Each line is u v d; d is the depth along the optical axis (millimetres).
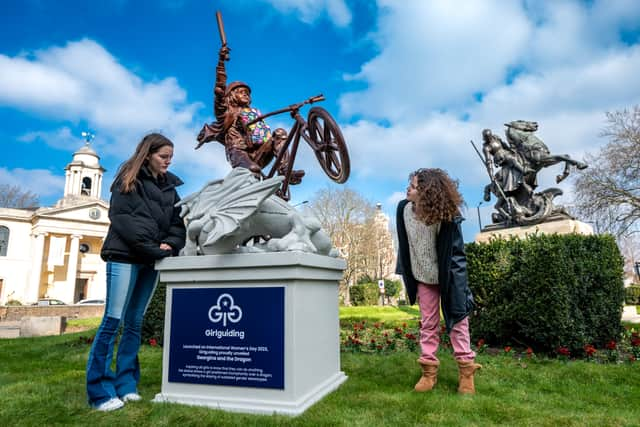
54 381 3549
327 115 3793
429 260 3045
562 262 4703
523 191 10102
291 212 3061
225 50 5695
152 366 4207
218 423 2322
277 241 2922
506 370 3766
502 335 5297
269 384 2592
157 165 2990
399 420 2365
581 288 4906
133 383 2957
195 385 2793
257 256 2691
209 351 2787
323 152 4242
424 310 3150
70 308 26969
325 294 3234
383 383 3336
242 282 2768
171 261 2934
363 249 34812
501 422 2387
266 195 2898
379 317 10602
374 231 36188
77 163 53688
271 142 5449
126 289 2807
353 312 13125
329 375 3225
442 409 2561
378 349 5125
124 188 2775
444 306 2965
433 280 3059
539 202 9703
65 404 2754
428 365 3059
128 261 2830
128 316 3023
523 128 10227
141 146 2912
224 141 5863
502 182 10281
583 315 4965
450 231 2928
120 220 2783
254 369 2646
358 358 4391
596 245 5234
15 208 50062
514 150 10203
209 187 3295
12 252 45250
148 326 5832
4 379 3678
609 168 18562
